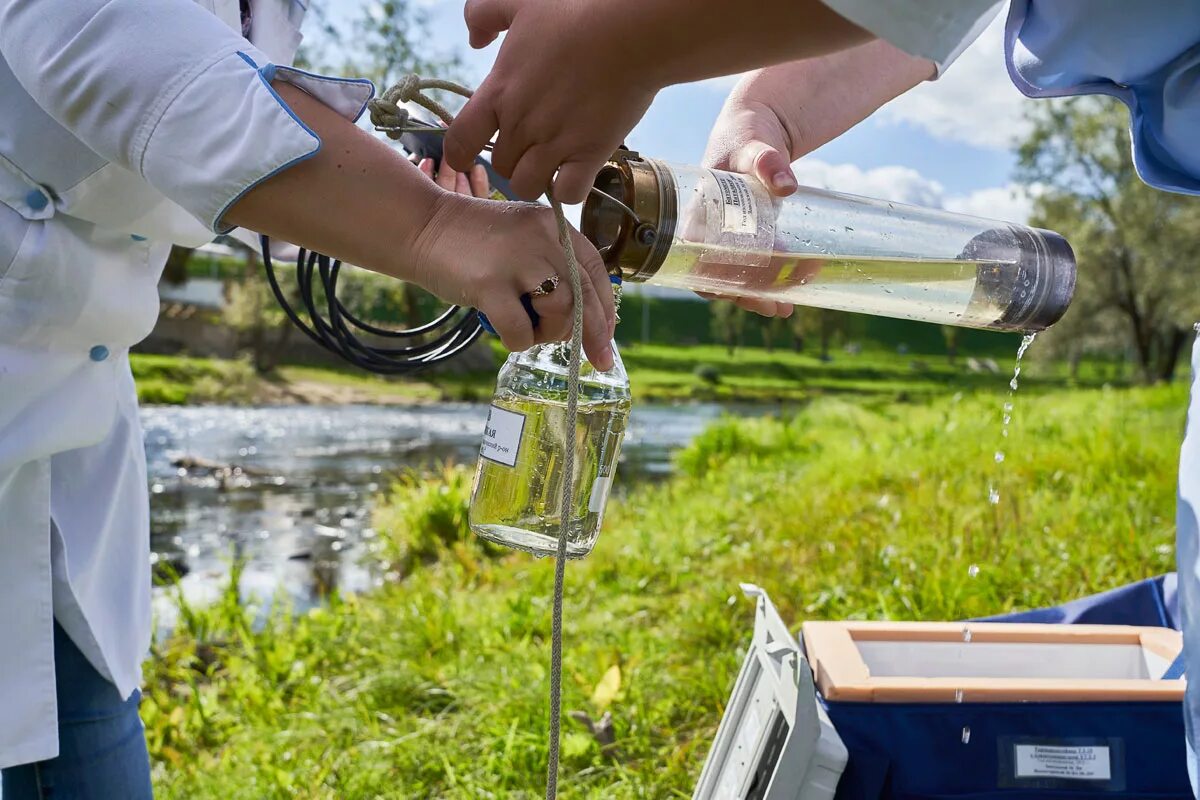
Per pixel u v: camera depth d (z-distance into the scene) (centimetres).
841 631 170
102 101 104
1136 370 2405
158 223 127
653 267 113
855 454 653
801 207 123
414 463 1024
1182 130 116
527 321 98
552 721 97
